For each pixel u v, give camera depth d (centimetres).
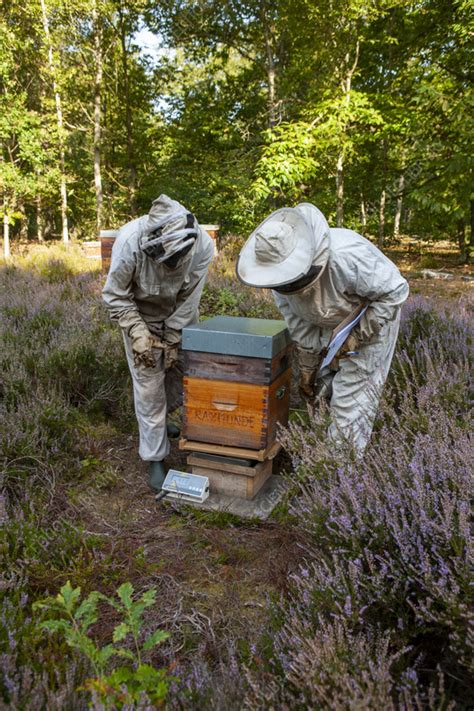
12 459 324
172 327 331
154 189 1659
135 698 142
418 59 1115
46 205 1942
